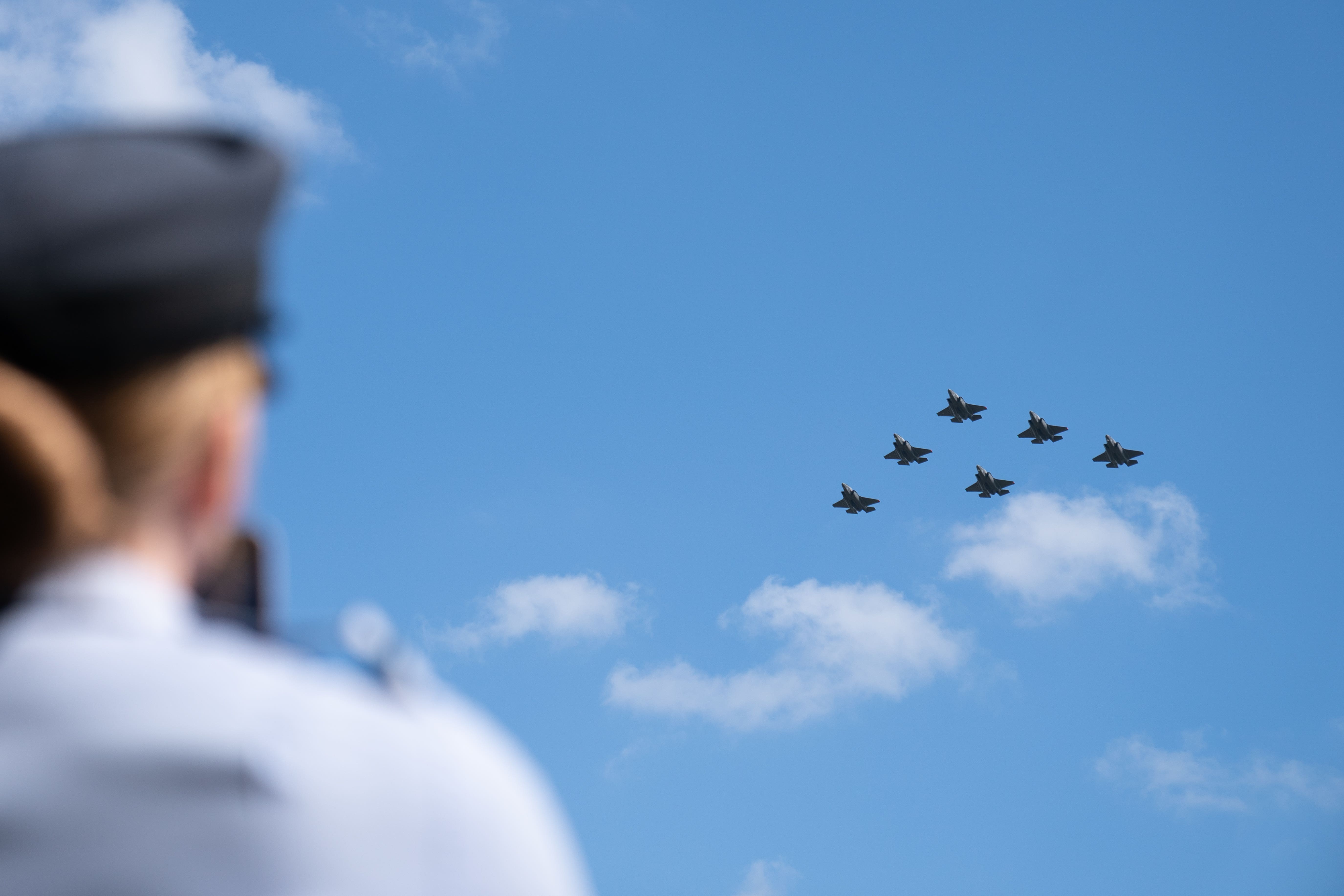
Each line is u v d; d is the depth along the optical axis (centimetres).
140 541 368
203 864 315
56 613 350
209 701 335
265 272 381
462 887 333
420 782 341
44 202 332
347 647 376
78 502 342
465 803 344
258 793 322
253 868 316
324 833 324
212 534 391
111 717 329
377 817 331
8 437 325
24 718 329
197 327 352
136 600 358
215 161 366
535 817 366
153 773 322
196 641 360
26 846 313
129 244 336
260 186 369
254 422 395
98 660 340
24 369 335
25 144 356
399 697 365
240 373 381
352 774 336
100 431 346
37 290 325
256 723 334
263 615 424
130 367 344
